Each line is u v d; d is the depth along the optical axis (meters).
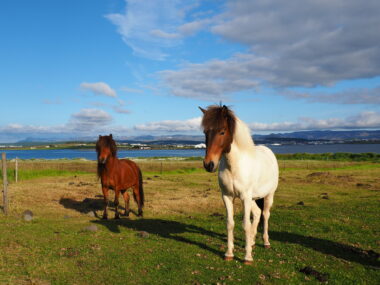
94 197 13.29
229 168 5.08
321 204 12.51
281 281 4.56
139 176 10.44
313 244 6.69
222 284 4.41
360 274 4.93
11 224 8.01
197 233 7.59
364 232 7.75
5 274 4.71
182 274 4.76
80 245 6.26
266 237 6.43
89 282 4.51
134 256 5.60
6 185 9.61
